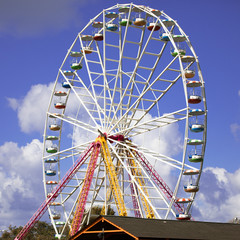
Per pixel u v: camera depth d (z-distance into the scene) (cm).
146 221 3822
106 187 6812
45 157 7538
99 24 7312
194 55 6825
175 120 6869
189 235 3588
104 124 7138
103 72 7188
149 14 7069
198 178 6738
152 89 6969
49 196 7406
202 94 6744
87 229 3825
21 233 7500
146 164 7162
